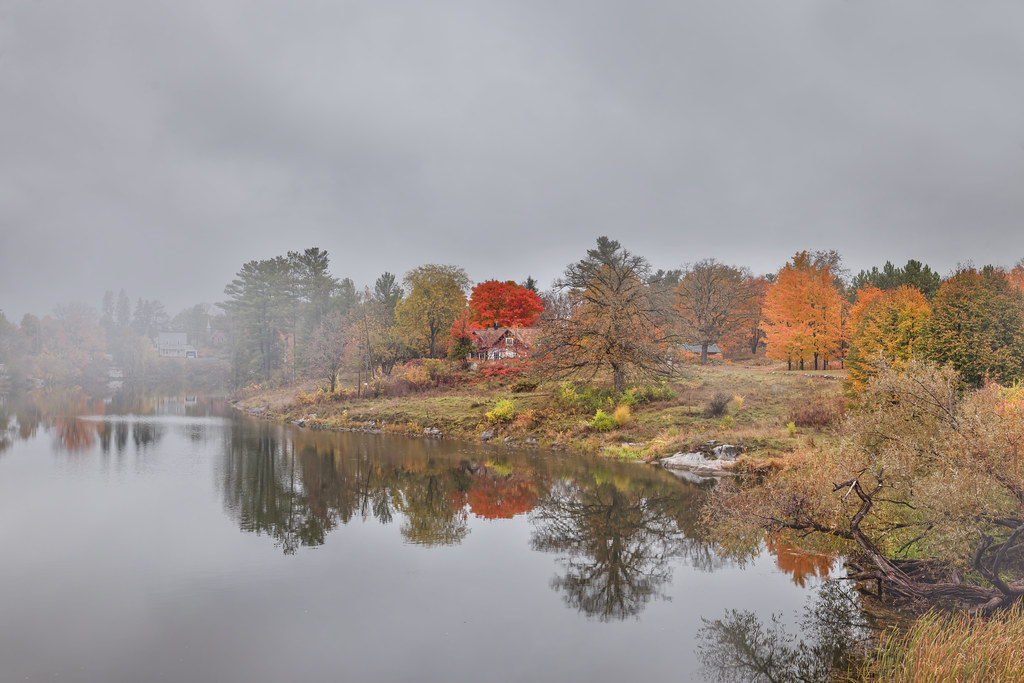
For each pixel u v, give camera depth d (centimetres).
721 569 1691
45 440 4284
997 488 1126
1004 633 1016
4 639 1273
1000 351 2402
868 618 1305
